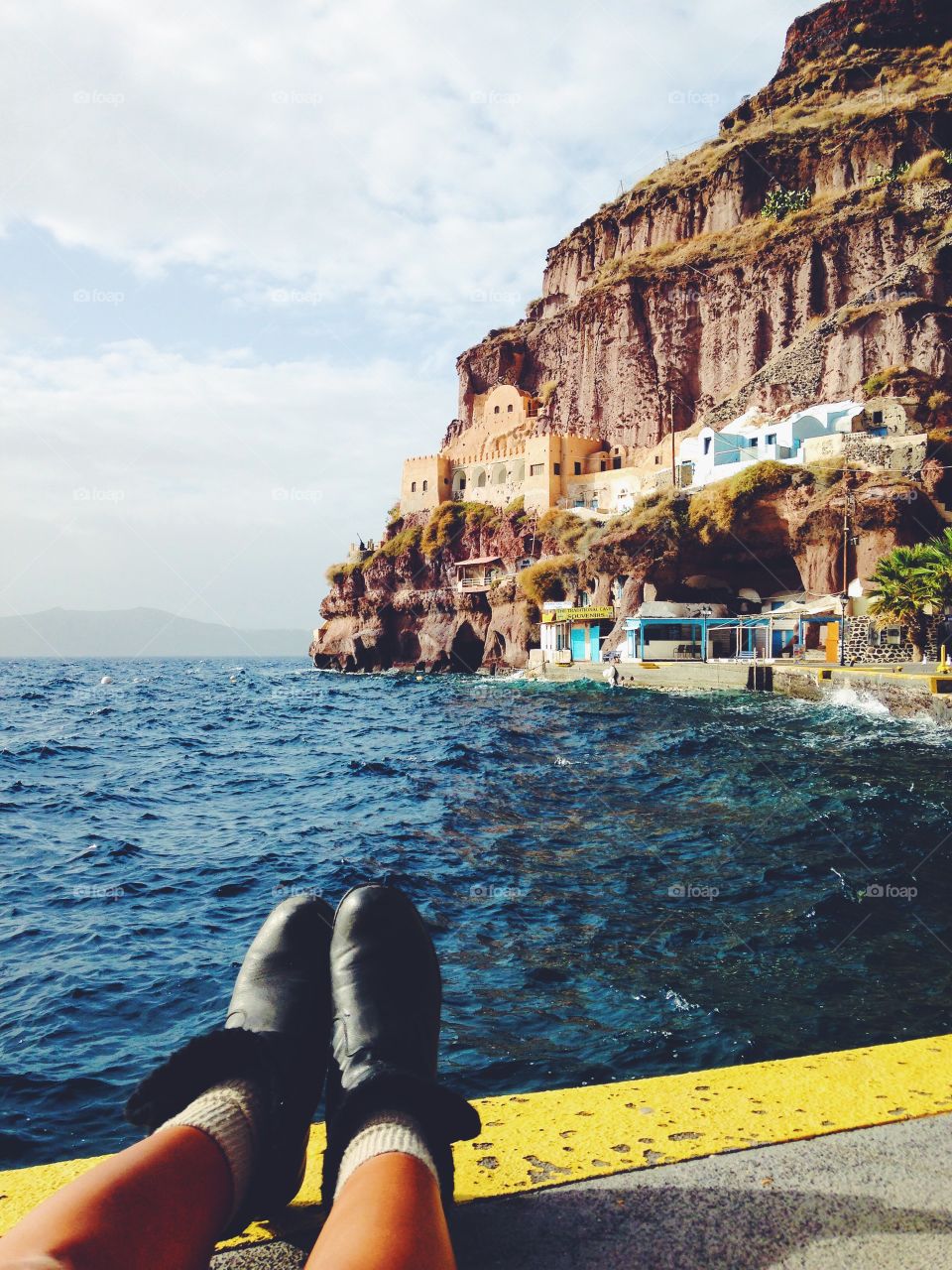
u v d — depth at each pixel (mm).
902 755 22047
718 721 31094
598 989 6648
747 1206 1758
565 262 100250
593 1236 1663
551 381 90812
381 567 82062
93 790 18688
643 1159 1947
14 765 23078
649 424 79438
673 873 10234
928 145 76812
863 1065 2488
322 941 2551
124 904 9711
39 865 11711
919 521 48250
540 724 31359
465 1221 1711
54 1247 953
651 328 81062
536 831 12891
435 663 76188
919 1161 1931
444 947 7723
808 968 7043
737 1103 2230
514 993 6598
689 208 87812
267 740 29156
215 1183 1372
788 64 100500
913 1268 1560
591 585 62312
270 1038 2062
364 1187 1270
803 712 34406
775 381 67500
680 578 57281
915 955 7348
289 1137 1720
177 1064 1733
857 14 96875
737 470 57969
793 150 83375
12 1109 5105
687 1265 1572
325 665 92125
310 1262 1058
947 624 42125
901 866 10430
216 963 7680
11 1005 6750
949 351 59438
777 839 12016
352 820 14539
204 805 16891
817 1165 1916
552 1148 2002
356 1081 1886
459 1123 1724
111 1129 4887
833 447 53000
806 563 51625
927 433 52375
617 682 51531
